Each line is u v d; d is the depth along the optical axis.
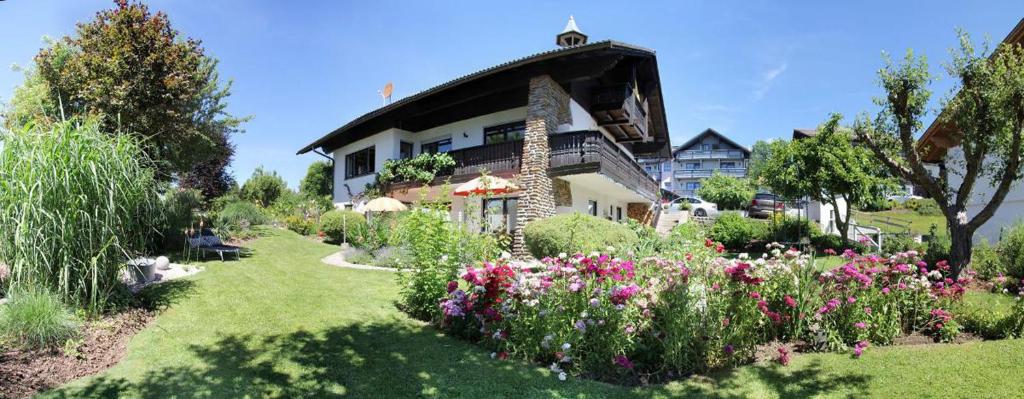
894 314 5.19
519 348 4.71
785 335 5.19
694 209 31.80
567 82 14.34
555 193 13.66
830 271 5.25
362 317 6.09
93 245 5.35
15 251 4.88
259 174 31.17
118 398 3.59
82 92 9.51
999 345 4.80
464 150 15.46
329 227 16.11
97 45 9.88
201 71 11.60
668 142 25.16
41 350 4.23
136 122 9.96
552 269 4.88
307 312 6.21
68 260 5.08
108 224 5.41
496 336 4.80
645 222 22.34
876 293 5.23
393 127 18.50
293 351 4.75
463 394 3.85
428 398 3.77
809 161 15.12
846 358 4.71
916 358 4.59
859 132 8.41
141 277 7.20
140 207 6.21
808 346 5.04
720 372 4.44
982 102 7.19
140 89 9.69
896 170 8.20
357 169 21.31
